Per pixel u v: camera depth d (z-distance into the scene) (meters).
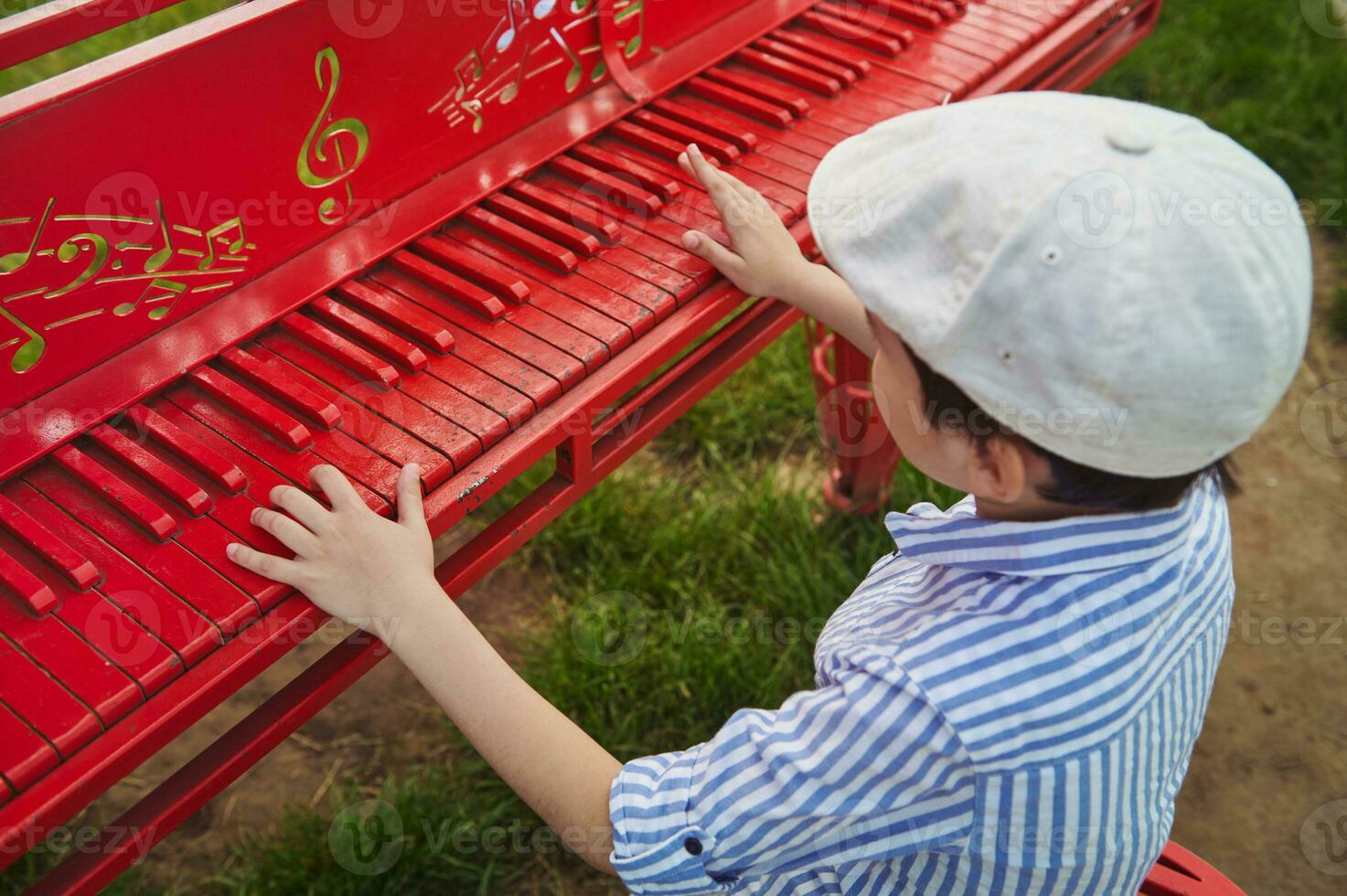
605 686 2.16
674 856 0.96
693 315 1.33
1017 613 0.90
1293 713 2.24
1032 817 0.89
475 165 1.46
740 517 2.46
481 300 1.29
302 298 1.29
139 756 0.95
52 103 1.03
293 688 1.14
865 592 1.19
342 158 1.30
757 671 2.17
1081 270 0.75
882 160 0.91
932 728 0.87
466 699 1.02
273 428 1.15
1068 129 0.79
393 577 1.03
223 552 1.06
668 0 1.63
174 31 1.12
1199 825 2.07
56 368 1.14
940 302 0.81
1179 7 3.88
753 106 1.59
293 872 1.89
